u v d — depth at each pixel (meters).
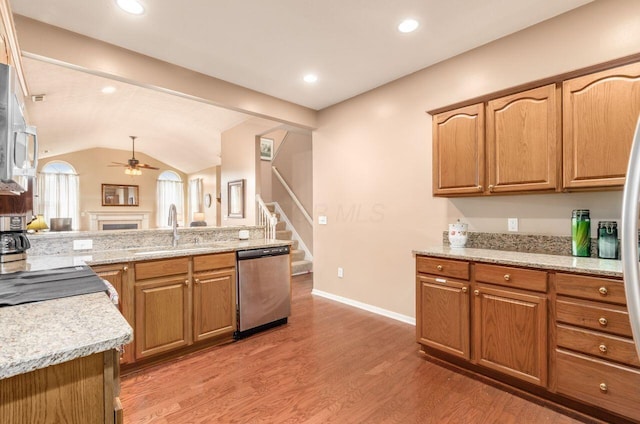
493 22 2.37
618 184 1.83
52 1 2.05
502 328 2.07
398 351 2.63
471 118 2.47
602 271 1.68
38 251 2.41
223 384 2.16
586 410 1.80
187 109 5.47
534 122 2.16
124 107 5.53
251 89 3.57
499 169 2.32
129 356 2.30
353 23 2.36
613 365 1.65
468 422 1.76
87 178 9.59
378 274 3.58
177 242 3.07
